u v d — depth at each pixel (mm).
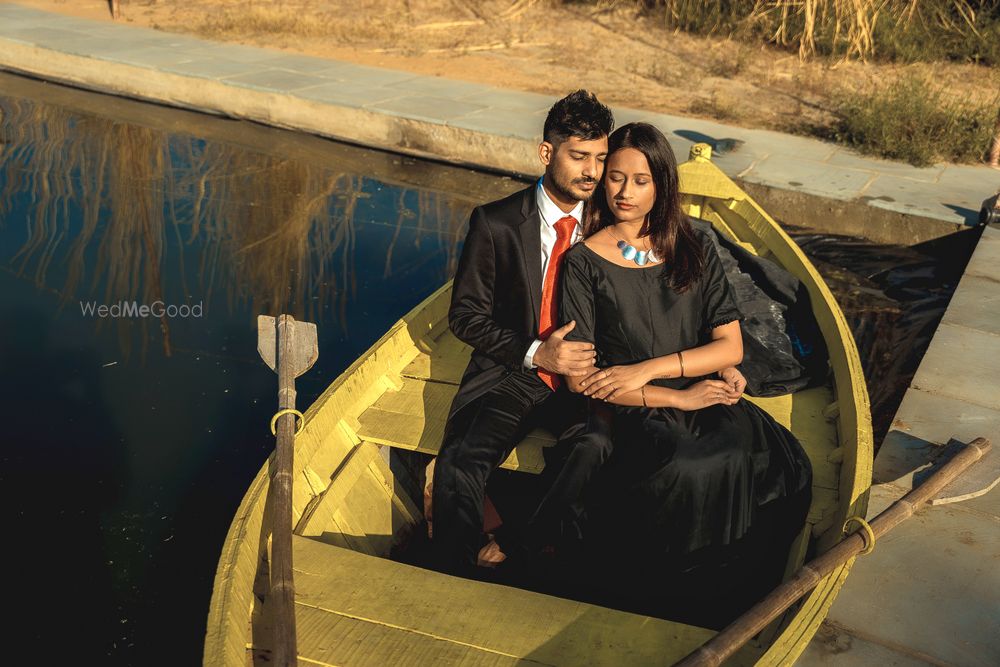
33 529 3842
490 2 15688
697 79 11797
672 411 3025
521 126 9320
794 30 13477
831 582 2674
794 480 3098
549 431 3459
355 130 9852
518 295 3188
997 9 13297
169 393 4859
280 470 2812
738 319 3137
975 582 3273
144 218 7566
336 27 13883
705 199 5949
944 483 3486
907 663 2936
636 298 3051
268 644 2551
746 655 2633
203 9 14883
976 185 8164
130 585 3553
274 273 6551
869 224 7648
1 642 3268
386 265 6797
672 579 2988
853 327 6258
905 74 11969
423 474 3855
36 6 14633
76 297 6016
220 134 10102
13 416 4605
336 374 5141
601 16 15039
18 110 10680
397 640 2574
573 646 2576
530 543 3100
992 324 5461
